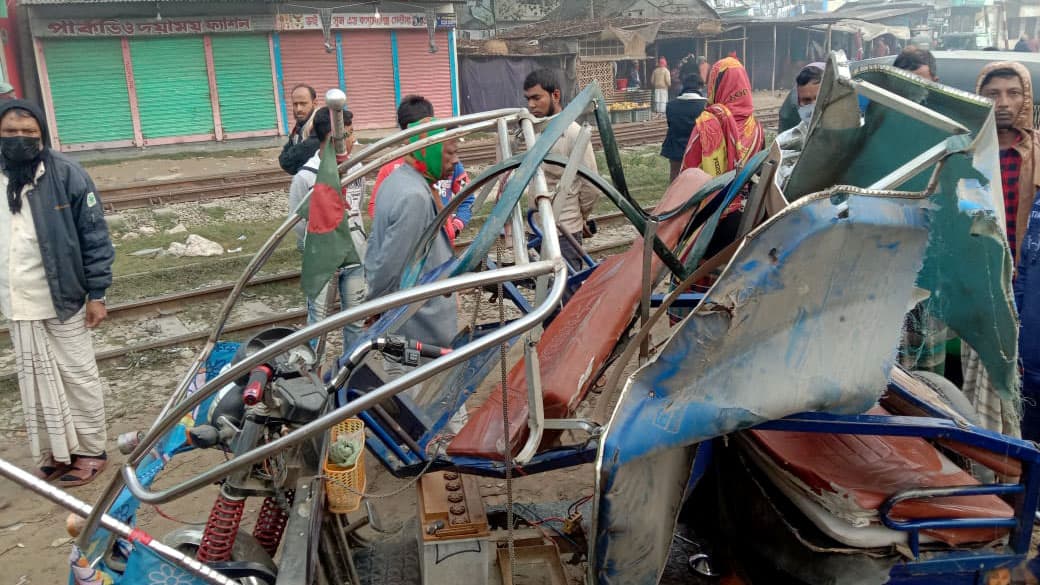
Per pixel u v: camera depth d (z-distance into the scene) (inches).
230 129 880.3
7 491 182.2
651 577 100.8
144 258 391.5
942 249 107.4
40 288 171.9
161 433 92.7
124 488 107.1
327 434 105.0
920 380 140.3
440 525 109.6
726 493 127.6
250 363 87.3
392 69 943.0
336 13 887.7
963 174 98.8
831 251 92.4
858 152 129.3
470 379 126.6
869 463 115.3
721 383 94.0
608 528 92.8
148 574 87.5
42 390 176.7
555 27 1164.5
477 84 976.9
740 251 89.8
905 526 106.5
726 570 128.7
